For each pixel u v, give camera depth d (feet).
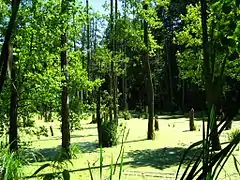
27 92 37.52
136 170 34.73
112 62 76.74
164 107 149.07
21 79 36.55
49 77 37.81
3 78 6.63
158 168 35.47
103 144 51.78
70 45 43.45
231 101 4.21
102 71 84.43
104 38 95.09
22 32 33.96
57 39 37.76
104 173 33.12
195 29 49.08
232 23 7.03
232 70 30.53
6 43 6.63
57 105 42.73
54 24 35.70
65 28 37.81
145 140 56.39
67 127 43.78
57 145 54.08
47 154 43.62
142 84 151.94
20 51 35.19
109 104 70.69
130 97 156.76
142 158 41.50
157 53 136.77
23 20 34.55
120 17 58.34
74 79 44.50
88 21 42.47
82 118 47.39
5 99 35.29
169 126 76.84
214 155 4.42
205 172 4.25
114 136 52.13
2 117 35.88
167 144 51.83
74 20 40.75
